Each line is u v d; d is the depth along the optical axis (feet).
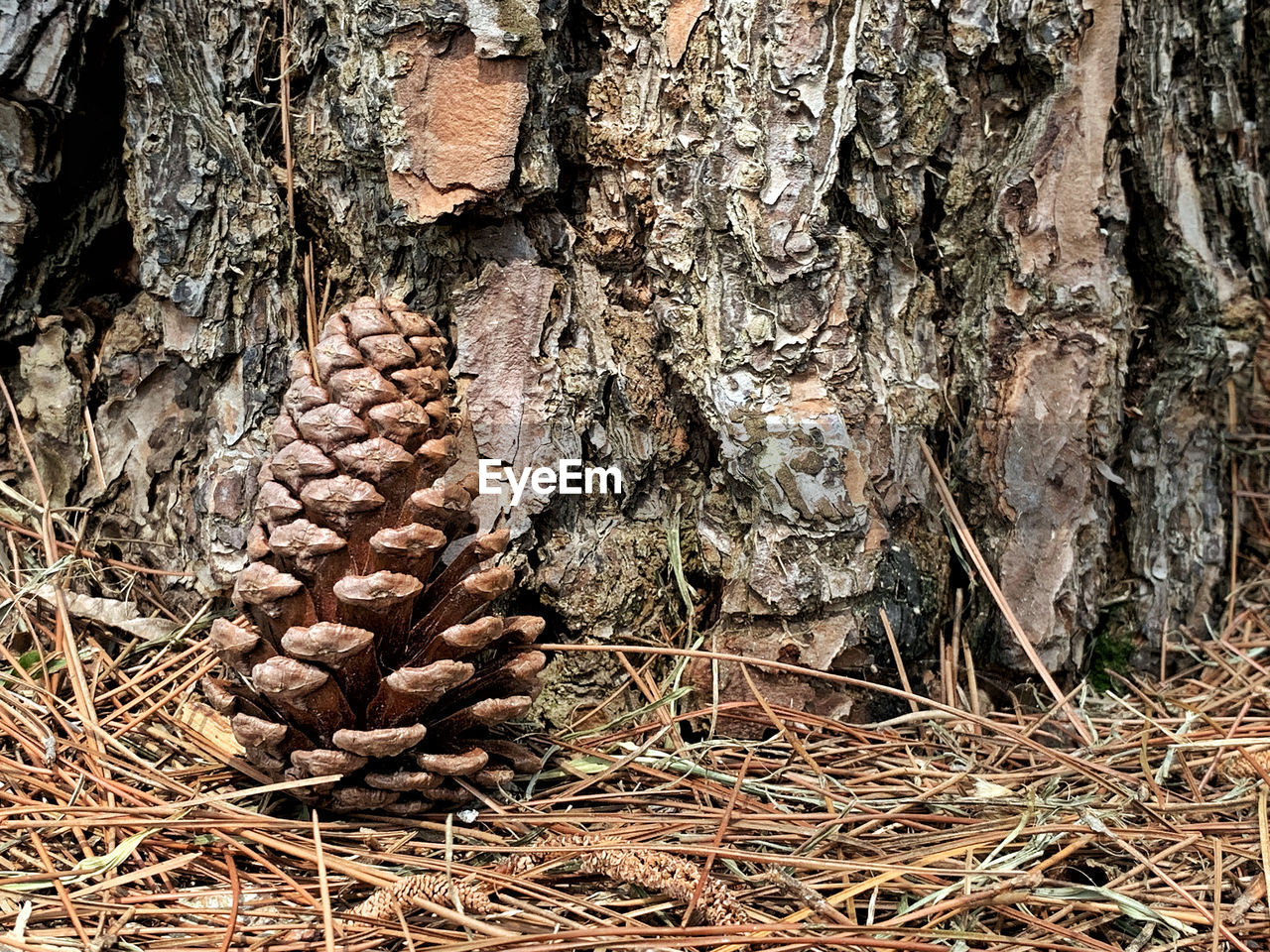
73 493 1.43
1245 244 1.64
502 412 1.39
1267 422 1.76
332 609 1.15
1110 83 1.47
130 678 1.33
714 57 1.37
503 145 1.30
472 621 1.22
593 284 1.44
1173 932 1.10
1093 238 1.48
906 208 1.45
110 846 1.12
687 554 1.48
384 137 1.31
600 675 1.43
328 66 1.42
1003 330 1.50
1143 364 1.63
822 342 1.39
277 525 1.16
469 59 1.29
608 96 1.41
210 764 1.25
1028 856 1.15
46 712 1.25
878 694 1.41
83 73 1.36
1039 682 1.50
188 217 1.37
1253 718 1.40
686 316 1.42
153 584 1.42
